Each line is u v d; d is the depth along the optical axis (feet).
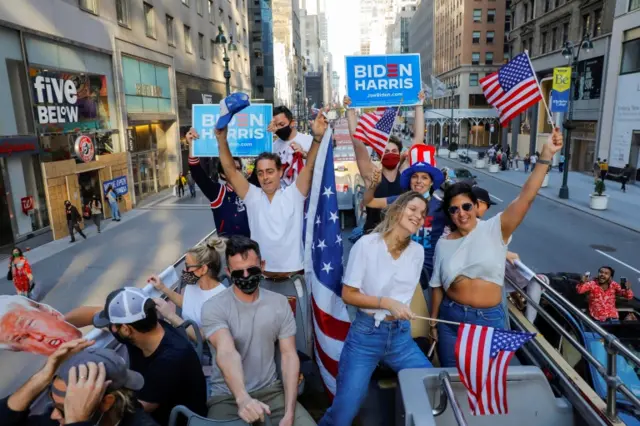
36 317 7.03
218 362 8.91
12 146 52.75
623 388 8.59
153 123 98.02
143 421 7.14
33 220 58.08
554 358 11.62
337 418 10.43
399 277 10.39
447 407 9.80
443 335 11.77
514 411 10.02
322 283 12.07
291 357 9.65
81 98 68.13
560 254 52.11
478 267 11.00
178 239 58.80
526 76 13.55
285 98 312.91
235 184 12.59
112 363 6.77
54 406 6.79
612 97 108.06
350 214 39.63
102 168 72.74
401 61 17.72
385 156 16.61
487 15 233.96
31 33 56.80
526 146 166.20
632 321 20.11
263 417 8.22
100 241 58.44
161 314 11.21
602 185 75.97
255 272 9.19
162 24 97.66
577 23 124.26
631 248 54.44
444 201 11.45
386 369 13.16
